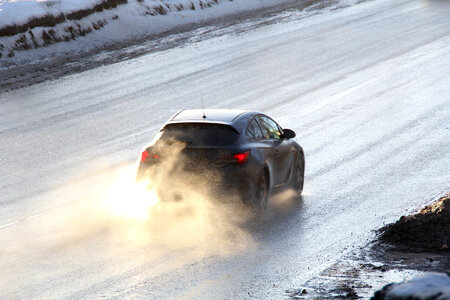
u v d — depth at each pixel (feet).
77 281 50.06
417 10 289.74
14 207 74.69
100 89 160.45
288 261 55.16
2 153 104.94
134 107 142.10
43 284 49.42
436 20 262.88
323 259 55.72
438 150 101.55
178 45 221.66
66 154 104.06
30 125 125.80
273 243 60.59
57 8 212.23
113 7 238.68
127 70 183.62
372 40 227.20
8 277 51.01
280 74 178.60
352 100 145.89
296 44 223.92
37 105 143.43
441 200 68.95
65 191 82.33
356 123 124.36
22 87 160.66
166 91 158.92
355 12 291.17
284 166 76.84
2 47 185.26
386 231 63.00
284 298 46.26
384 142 108.88
